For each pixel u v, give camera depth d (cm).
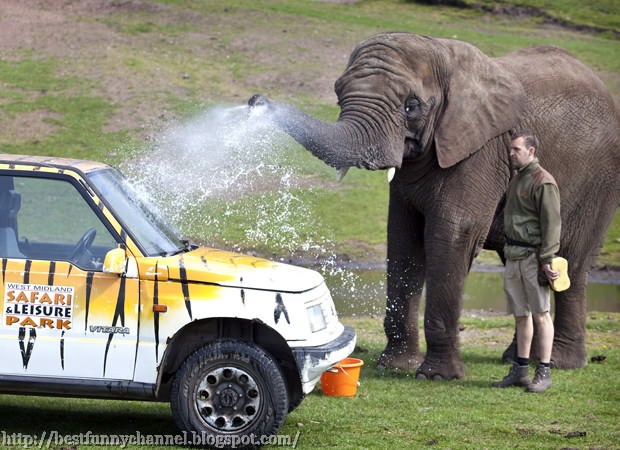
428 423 1600
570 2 8106
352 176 4709
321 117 5200
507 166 2053
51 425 1505
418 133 1964
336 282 3500
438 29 7012
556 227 1816
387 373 2056
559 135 2117
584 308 2198
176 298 1384
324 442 1454
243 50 6225
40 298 1387
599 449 1466
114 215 1421
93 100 5300
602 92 2222
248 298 1388
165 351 1380
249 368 1380
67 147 4759
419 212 2105
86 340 1383
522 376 1908
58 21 6456
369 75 1947
